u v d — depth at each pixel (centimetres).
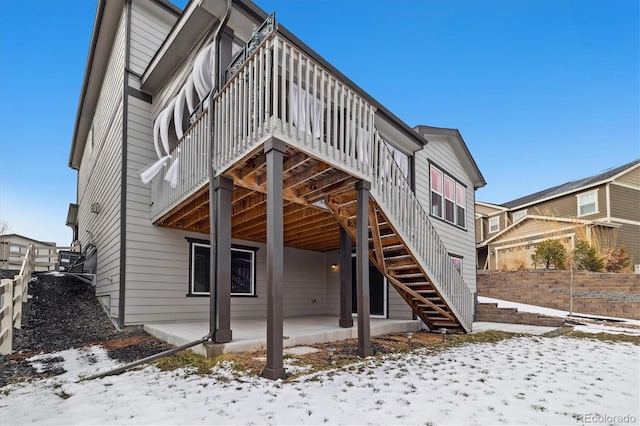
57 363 452
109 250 790
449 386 364
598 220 1673
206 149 530
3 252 1083
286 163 506
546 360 498
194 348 465
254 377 373
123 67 785
